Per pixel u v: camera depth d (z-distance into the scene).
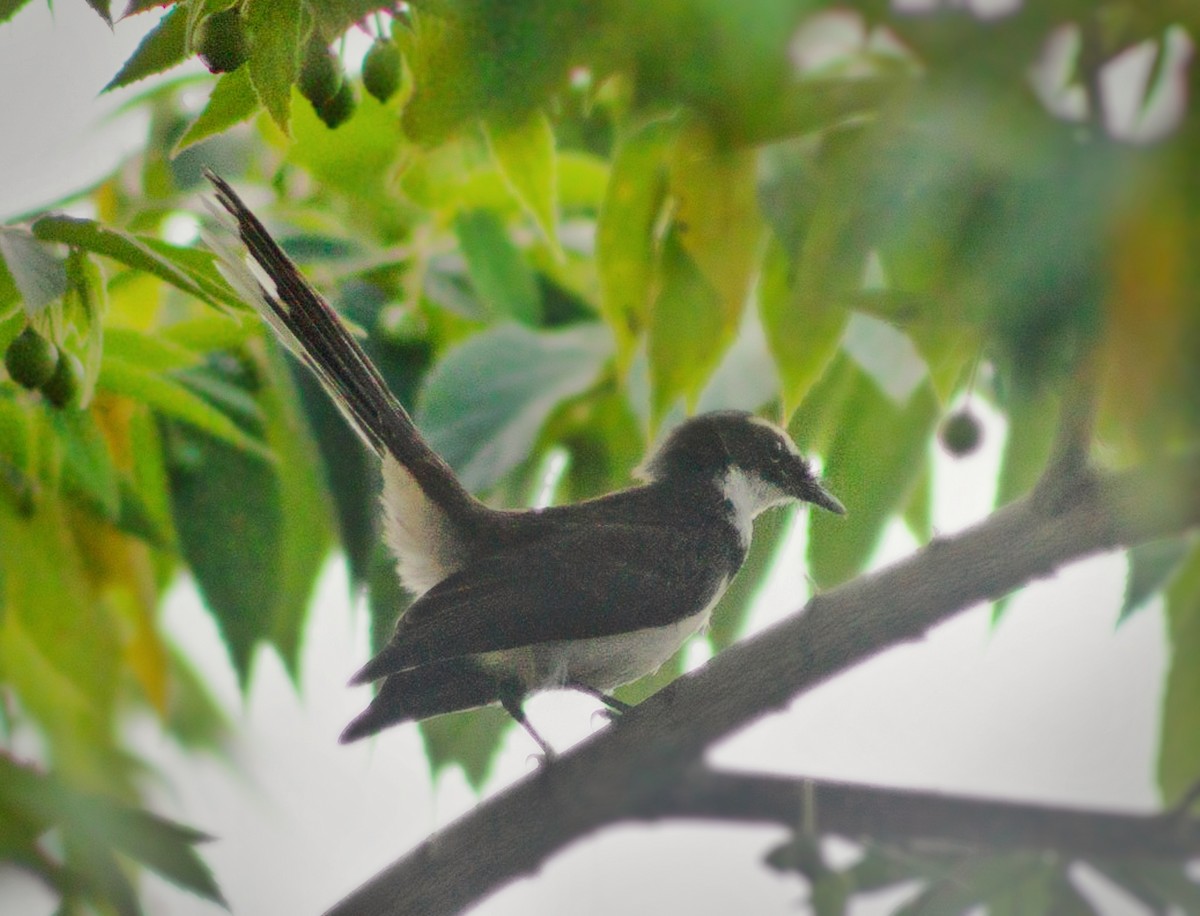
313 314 10.14
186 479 10.21
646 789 7.44
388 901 7.93
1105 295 4.82
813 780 6.82
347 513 9.97
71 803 7.83
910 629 7.42
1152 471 6.70
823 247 5.68
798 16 5.27
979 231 5.07
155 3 6.75
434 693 9.79
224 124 7.03
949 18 4.96
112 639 11.20
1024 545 7.21
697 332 7.66
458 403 10.85
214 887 7.85
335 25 6.56
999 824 6.50
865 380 9.86
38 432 9.80
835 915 6.01
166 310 9.98
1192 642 8.19
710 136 6.84
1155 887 6.41
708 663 7.79
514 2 5.72
